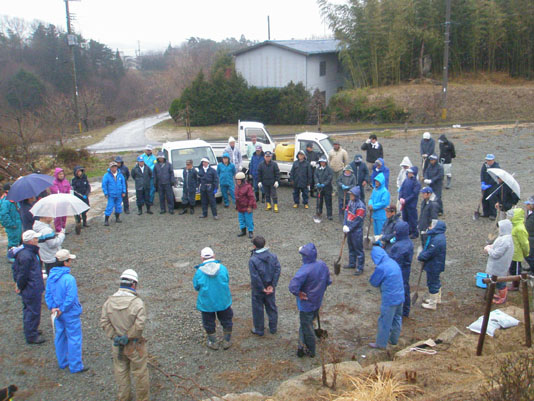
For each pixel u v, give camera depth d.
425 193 9.23
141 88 77.12
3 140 20.41
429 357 5.77
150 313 7.57
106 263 9.80
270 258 6.62
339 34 41.97
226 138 34.00
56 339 5.97
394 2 40.69
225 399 5.12
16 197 9.09
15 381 5.85
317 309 6.12
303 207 13.84
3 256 10.39
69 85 70.06
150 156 14.27
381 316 6.20
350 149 25.02
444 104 36.06
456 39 41.47
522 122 32.94
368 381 5.12
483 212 12.25
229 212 13.70
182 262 9.76
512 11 40.97
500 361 5.07
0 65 67.75
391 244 7.81
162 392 5.56
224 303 6.27
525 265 9.18
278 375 5.84
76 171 12.09
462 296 7.88
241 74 43.41
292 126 40.28
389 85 42.03
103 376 5.94
